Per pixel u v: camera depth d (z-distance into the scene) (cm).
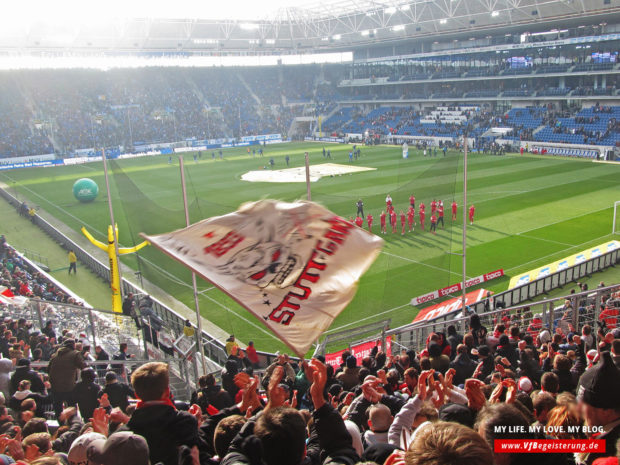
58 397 900
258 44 9450
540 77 7538
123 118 8831
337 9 8262
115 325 1817
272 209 529
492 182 4922
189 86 9975
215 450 459
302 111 10300
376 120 9388
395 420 483
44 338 1388
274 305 436
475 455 228
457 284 2411
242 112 9919
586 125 6806
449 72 8644
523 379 612
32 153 7506
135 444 361
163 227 1814
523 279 2523
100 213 4441
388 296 1986
